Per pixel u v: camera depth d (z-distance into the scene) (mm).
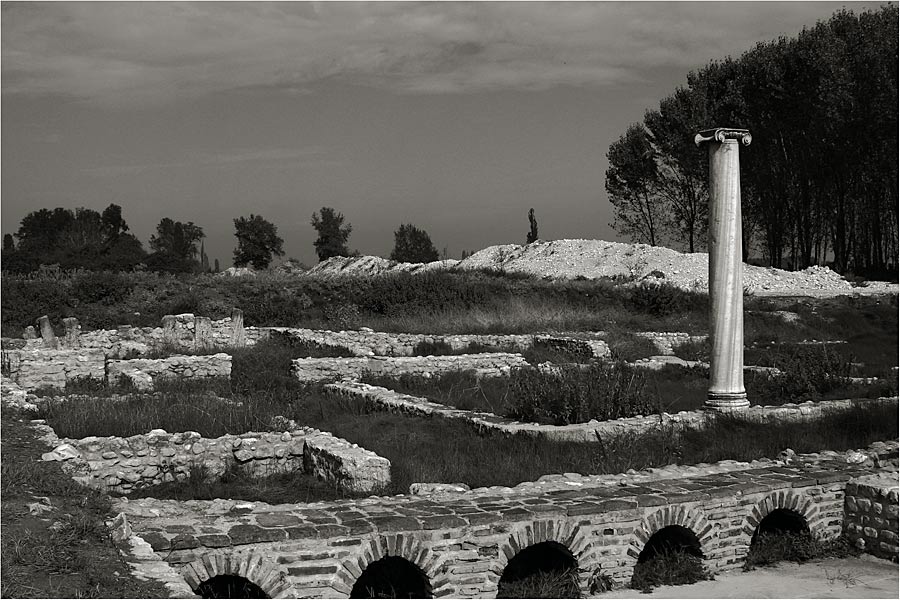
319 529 7242
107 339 23562
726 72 48969
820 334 29156
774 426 12969
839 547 9297
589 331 27438
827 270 42062
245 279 32906
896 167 40750
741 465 10320
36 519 7320
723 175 13859
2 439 11102
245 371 19812
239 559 7012
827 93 39875
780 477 9445
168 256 52250
